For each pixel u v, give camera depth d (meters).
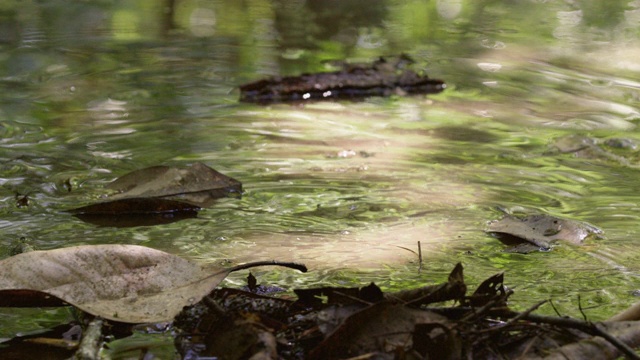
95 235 2.53
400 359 1.60
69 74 4.70
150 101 4.20
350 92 4.48
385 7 6.97
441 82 4.62
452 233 2.57
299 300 1.94
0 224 2.61
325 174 3.16
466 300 1.86
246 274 2.24
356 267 2.29
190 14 6.62
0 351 1.81
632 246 2.45
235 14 6.65
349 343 1.68
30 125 3.75
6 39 5.56
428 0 7.31
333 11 6.81
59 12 6.57
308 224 2.65
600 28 6.13
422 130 3.79
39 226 2.60
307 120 3.93
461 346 1.65
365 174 3.16
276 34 5.91
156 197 2.77
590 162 3.35
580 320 1.70
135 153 3.39
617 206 2.82
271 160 3.32
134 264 2.04
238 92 4.40
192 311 1.92
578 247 2.45
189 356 1.76
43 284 1.96
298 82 4.48
